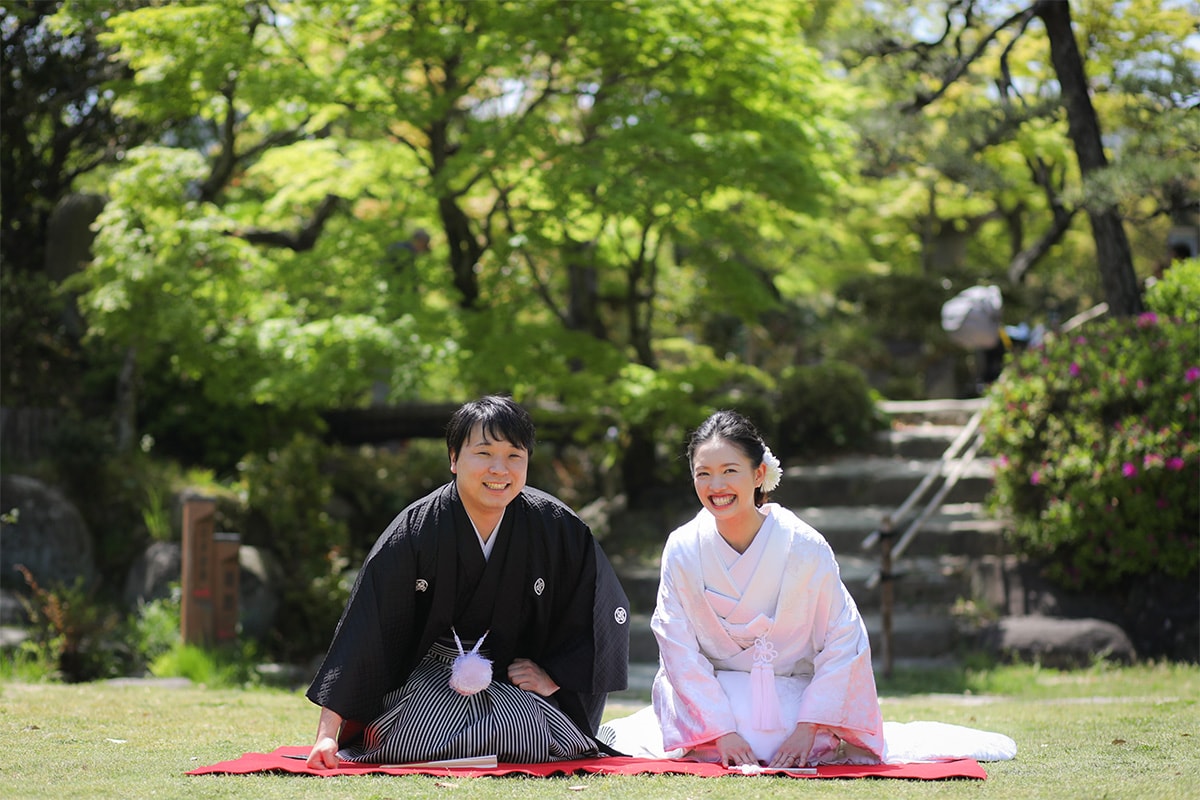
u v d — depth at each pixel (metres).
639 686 7.96
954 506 10.64
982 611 8.98
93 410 11.73
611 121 9.61
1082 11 11.17
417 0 9.00
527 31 8.90
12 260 12.65
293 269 9.78
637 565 10.55
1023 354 9.59
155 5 9.82
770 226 11.19
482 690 3.36
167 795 2.82
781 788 2.98
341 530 10.64
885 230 20.34
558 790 2.93
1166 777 3.16
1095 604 8.80
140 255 9.58
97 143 13.05
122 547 10.06
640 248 11.30
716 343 18.44
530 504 3.45
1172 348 8.48
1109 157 10.38
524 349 10.00
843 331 17.33
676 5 9.04
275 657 9.35
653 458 12.27
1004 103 10.06
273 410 12.67
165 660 7.85
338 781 3.03
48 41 12.03
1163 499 8.32
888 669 7.94
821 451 12.03
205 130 13.70
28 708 4.66
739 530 3.54
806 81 9.96
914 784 3.05
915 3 11.66
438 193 9.12
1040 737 4.14
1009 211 18.72
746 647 3.57
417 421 13.73
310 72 8.95
